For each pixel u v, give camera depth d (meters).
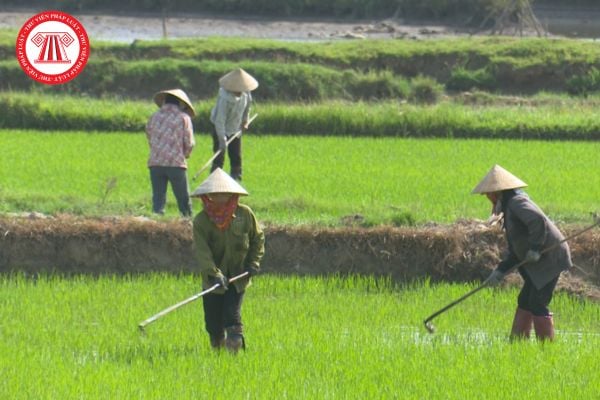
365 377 38.78
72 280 56.97
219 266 41.84
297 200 68.75
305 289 56.06
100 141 100.44
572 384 38.50
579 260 58.22
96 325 47.22
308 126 109.19
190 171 84.31
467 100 151.25
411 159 91.75
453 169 86.06
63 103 115.06
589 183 79.56
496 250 59.47
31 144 97.44
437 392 37.31
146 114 111.88
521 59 166.12
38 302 51.38
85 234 59.56
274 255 59.69
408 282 58.91
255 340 44.53
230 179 41.09
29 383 37.28
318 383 38.03
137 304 51.25
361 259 59.59
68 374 38.47
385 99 151.88
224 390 37.00
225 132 71.56
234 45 172.25
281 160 89.75
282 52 170.75
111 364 40.25
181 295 53.44
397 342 44.59
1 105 111.69
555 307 53.59
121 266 59.66
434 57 169.25
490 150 97.88
